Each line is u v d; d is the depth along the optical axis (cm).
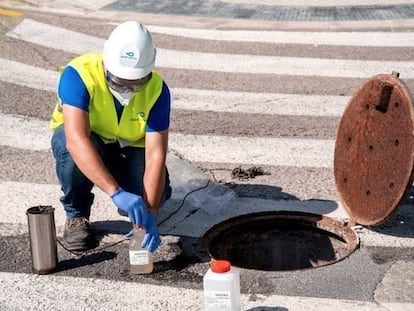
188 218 843
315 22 1638
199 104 1188
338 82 1285
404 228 815
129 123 736
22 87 1244
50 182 934
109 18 1645
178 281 720
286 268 848
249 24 1620
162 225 827
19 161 994
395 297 691
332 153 1013
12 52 1398
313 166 974
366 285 710
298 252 843
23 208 866
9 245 787
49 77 1291
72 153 704
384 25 1614
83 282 720
